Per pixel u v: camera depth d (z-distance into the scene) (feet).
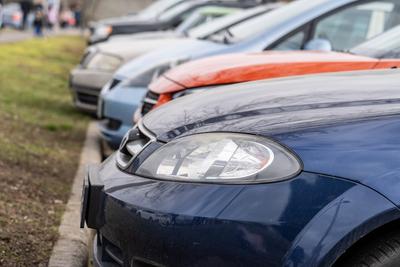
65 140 28.84
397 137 9.53
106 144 28.91
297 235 9.09
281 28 23.25
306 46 21.15
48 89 43.93
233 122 10.43
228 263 9.29
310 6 23.76
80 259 15.10
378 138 9.54
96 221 10.85
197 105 11.68
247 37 23.44
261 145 9.80
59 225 16.89
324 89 11.57
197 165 9.91
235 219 9.27
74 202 19.13
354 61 17.38
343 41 23.40
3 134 27.04
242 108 10.98
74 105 34.58
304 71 17.54
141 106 19.76
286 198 9.24
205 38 27.14
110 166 11.40
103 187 10.77
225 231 9.29
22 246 15.28
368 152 9.41
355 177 9.21
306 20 23.30
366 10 23.65
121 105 23.86
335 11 23.40
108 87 25.35
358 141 9.54
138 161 10.66
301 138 9.72
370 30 23.56
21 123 30.40
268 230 9.16
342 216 9.03
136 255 9.98
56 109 36.58
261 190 9.38
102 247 10.95
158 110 12.29
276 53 19.44
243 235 9.22
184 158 10.11
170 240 9.57
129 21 51.85
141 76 24.06
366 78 12.35
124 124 23.99
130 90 23.91
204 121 10.73
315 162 9.39
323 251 8.98
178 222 9.52
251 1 43.04
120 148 11.85
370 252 9.19
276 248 9.12
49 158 24.44
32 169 22.21
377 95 10.83
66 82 49.37
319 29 23.32
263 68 17.83
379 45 18.56
